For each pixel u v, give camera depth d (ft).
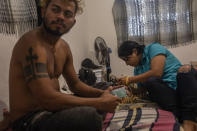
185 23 9.41
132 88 6.35
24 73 2.99
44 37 3.32
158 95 5.13
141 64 6.22
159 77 5.43
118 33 10.11
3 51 4.48
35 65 2.90
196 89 4.72
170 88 5.25
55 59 3.58
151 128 3.87
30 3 4.68
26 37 3.13
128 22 9.95
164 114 4.60
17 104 3.19
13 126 3.20
